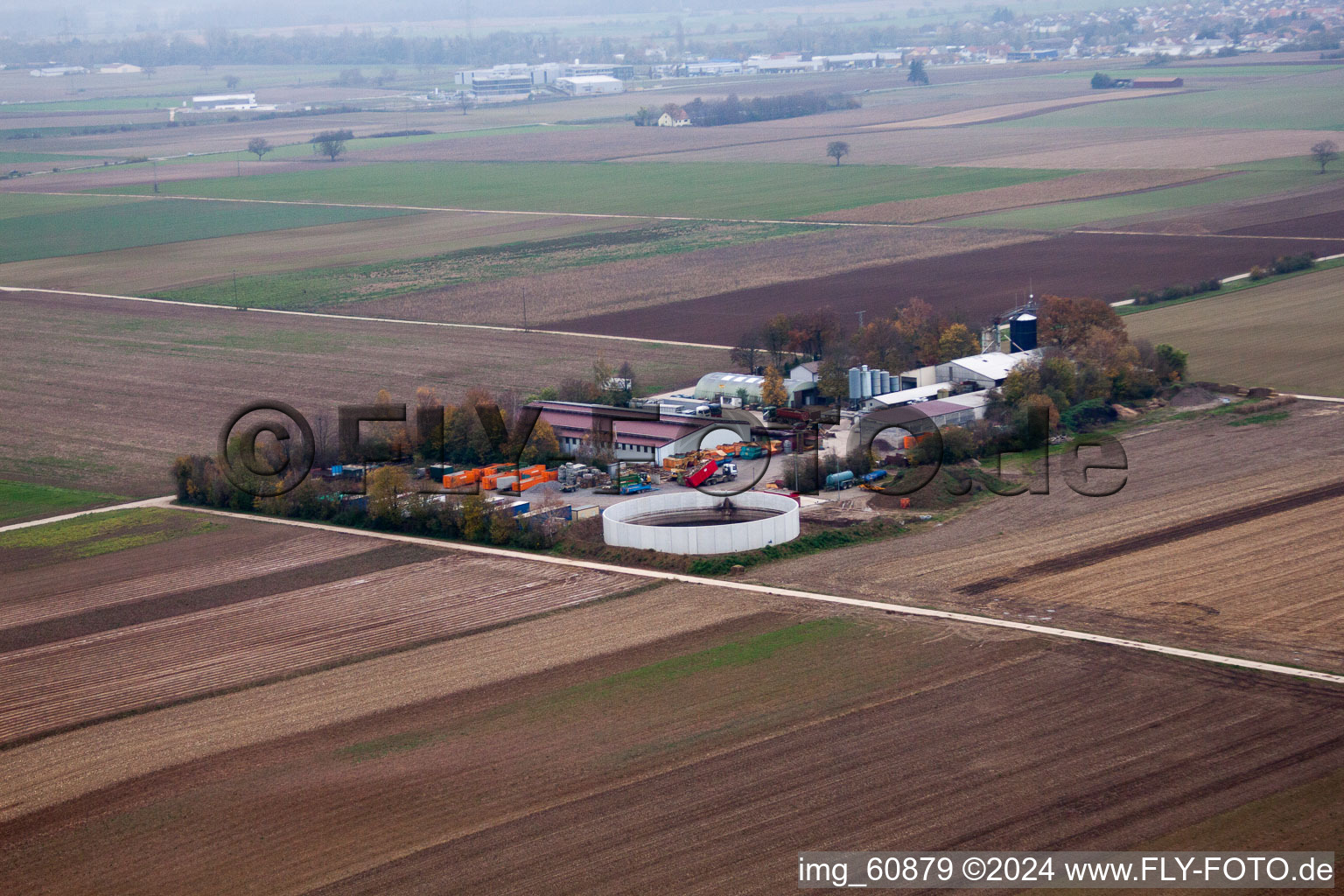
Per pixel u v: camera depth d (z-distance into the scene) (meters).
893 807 58.53
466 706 70.56
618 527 94.88
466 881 54.47
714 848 55.94
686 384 144.88
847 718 67.12
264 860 56.72
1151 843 55.16
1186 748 62.41
